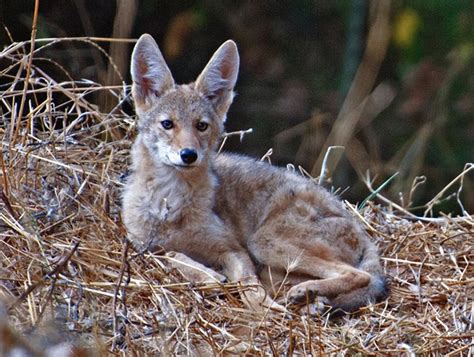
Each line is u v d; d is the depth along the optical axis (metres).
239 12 22.38
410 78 21.62
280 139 21.23
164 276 10.48
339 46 22.78
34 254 10.06
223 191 11.99
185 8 21.33
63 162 11.96
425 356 9.64
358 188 19.95
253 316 9.98
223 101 12.48
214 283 10.43
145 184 11.70
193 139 11.62
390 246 12.22
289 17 22.69
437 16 21.92
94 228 10.97
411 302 10.89
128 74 20.03
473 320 10.16
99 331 9.09
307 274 11.38
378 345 9.76
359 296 10.73
